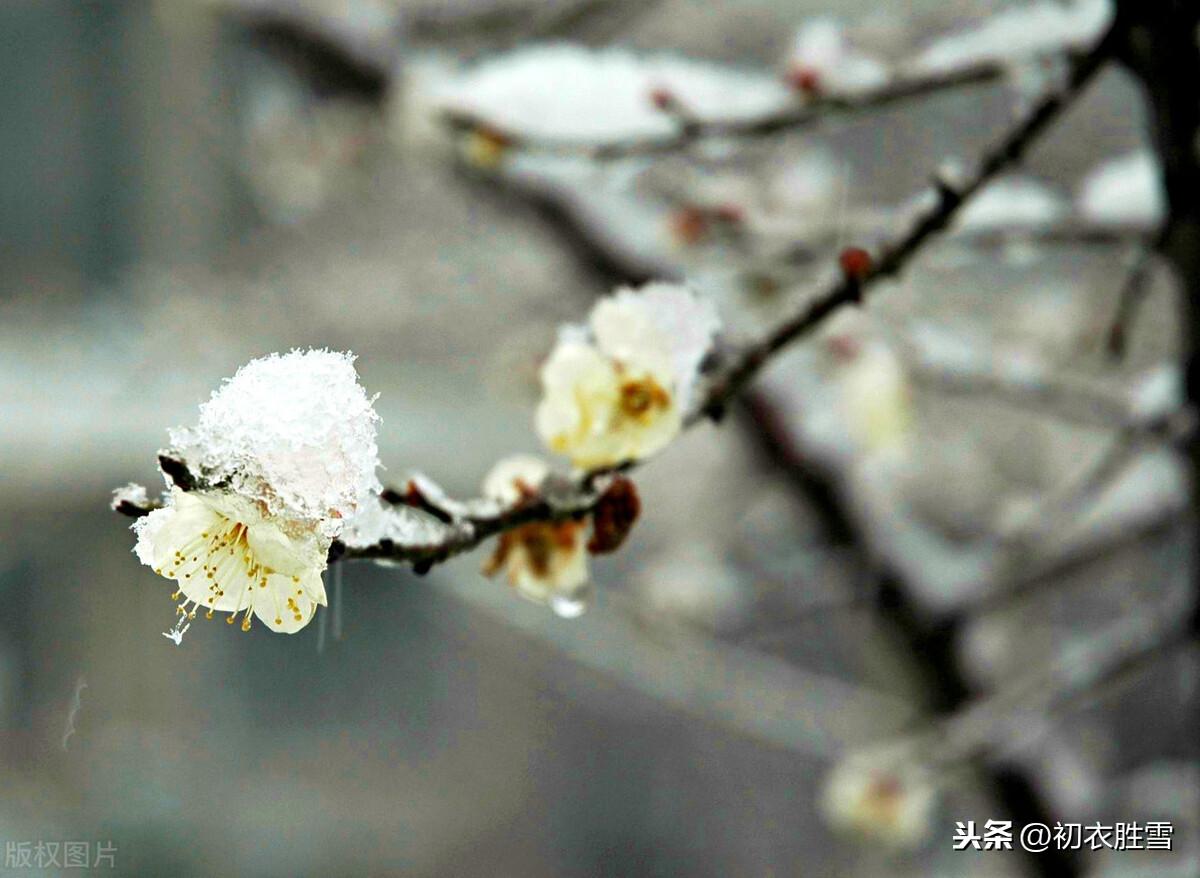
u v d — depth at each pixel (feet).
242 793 13.23
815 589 3.84
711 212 2.46
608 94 2.12
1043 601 4.25
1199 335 2.16
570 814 13.33
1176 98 1.98
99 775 12.23
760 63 5.00
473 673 14.37
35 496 10.59
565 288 4.05
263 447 1.56
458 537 1.65
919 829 2.84
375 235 6.25
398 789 13.93
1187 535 2.41
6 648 12.69
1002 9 3.08
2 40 14.75
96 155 14.38
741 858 11.88
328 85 3.62
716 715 3.24
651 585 4.24
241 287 6.77
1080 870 2.92
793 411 3.14
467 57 3.40
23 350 11.63
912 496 5.29
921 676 3.09
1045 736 3.02
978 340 2.59
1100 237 2.15
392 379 9.54
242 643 13.98
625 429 1.73
